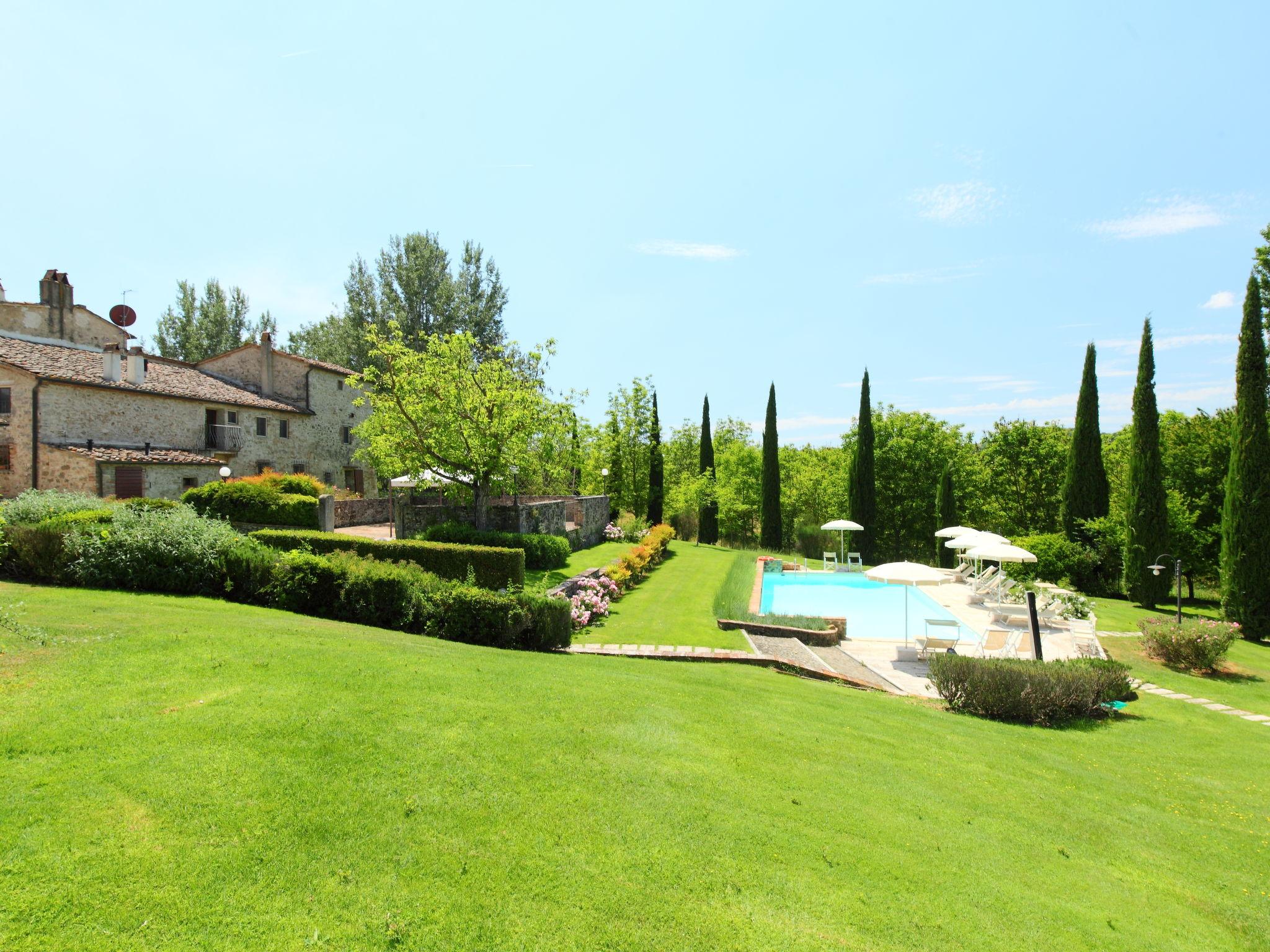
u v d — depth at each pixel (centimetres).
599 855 473
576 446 2641
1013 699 1120
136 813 454
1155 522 2455
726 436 5875
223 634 862
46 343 2861
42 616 898
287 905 391
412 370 2306
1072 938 469
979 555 2191
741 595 2023
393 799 507
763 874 479
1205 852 657
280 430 3522
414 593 1193
